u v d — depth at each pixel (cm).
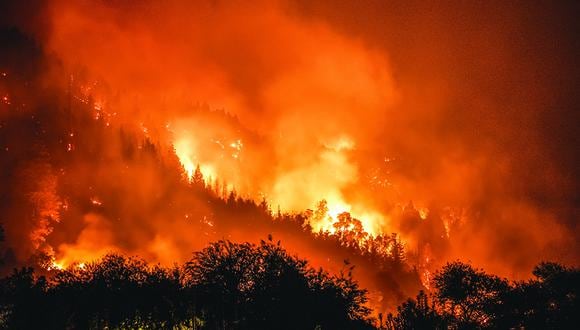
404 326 2969
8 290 3058
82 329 2916
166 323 2919
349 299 2931
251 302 2908
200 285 3033
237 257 3094
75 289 3134
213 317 2855
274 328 2803
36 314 2916
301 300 2858
